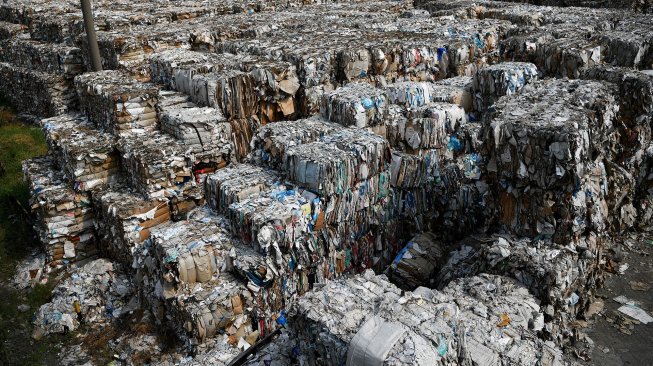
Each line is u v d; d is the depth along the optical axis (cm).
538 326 501
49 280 768
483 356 425
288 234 588
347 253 666
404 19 1448
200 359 547
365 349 385
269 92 859
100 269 737
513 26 1230
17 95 1555
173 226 641
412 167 712
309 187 625
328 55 923
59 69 1320
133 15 1528
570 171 550
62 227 780
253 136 815
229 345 569
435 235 734
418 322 419
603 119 630
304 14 1619
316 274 634
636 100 734
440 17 1443
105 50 1148
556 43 944
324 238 633
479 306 496
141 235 720
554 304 541
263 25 1329
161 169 732
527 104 647
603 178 638
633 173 773
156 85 927
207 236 611
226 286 584
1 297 740
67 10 1781
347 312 438
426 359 376
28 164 915
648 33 991
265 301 591
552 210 574
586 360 538
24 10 1816
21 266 817
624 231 748
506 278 556
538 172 566
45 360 618
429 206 758
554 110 611
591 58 891
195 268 583
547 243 584
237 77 816
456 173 777
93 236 814
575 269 569
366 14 1608
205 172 794
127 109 812
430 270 664
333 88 941
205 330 564
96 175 792
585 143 559
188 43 1200
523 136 567
